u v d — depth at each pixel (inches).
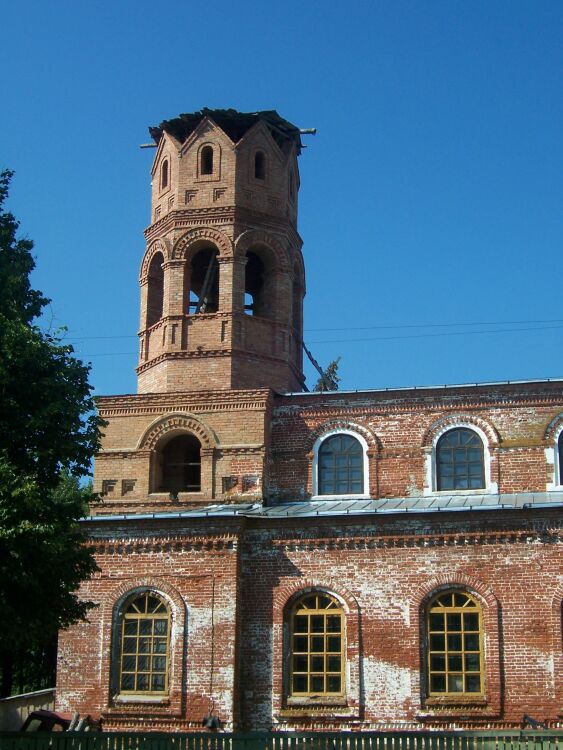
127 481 1454.2
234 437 1438.2
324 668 1261.1
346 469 1434.5
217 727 1229.7
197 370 1501.0
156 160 1667.1
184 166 1601.9
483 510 1255.5
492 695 1206.3
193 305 1633.9
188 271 1565.0
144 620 1300.4
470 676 1226.0
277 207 1605.6
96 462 1469.0
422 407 1435.8
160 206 1624.0
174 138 1640.0
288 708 1248.2
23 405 1057.5
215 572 1290.6
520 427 1405.0
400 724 1218.6
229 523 1300.4
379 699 1232.8
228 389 1462.8
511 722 1194.6
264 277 1599.4
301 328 1651.1
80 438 1083.3
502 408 1416.1
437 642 1244.5
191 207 1576.0
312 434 1451.8
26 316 1103.0
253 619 1286.9
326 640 1270.9
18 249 1137.4
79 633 1306.6
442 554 1266.0
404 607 1258.0
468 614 1246.9
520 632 1222.9
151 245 1614.2
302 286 1673.2
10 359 1040.8
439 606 1256.2
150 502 1435.8
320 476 1437.0
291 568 1296.8
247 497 1408.7
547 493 1369.3
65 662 1301.7
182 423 1457.9
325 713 1235.9
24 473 1027.3
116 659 1291.8
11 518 982.4
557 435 1393.9
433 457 1412.4
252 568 1305.4
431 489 1400.1
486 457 1401.3
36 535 995.3
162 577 1304.1
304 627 1282.0
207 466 1433.3
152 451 1459.2
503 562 1247.5
